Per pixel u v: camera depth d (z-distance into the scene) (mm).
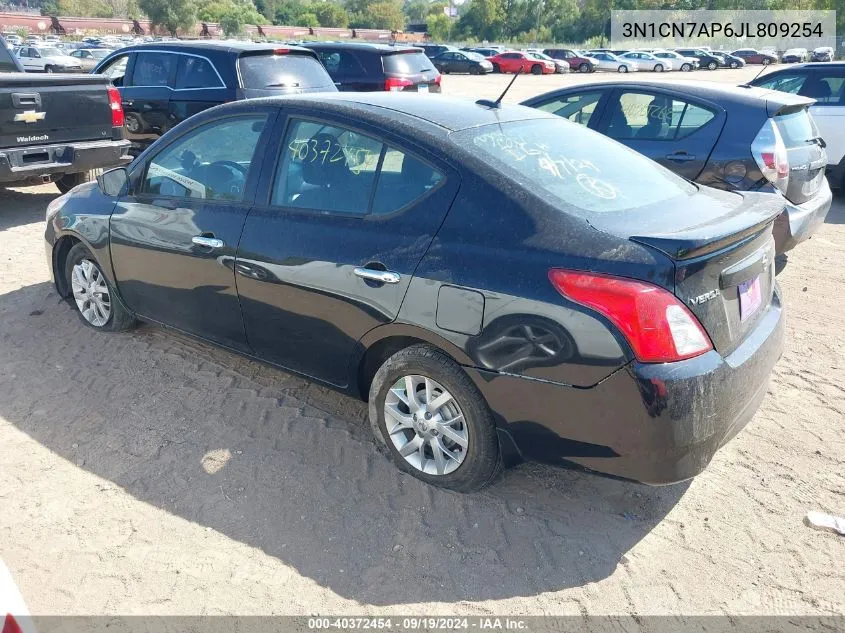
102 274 4727
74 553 2961
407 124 3373
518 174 3117
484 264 2934
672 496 3340
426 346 3205
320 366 3635
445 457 3303
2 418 3938
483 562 2930
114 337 4934
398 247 3174
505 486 3391
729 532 3104
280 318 3660
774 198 3469
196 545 3014
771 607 2717
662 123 6344
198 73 8781
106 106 8219
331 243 3385
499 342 2900
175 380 4363
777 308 3441
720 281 2844
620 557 2963
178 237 4051
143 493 3340
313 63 9391
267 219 3664
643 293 2633
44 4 120688
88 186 5035
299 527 3125
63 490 3350
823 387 4359
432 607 2713
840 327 5258
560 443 2904
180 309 4242
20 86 7359
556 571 2887
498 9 96000
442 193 3145
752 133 5797
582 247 2789
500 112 3754
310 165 3594
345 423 3920
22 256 6742
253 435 3801
